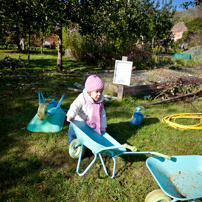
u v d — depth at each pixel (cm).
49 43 2116
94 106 282
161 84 620
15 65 937
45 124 369
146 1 1265
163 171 234
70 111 268
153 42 1259
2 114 429
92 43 1180
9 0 675
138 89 598
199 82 675
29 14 711
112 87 602
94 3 770
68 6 760
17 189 231
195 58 1725
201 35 3219
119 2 825
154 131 397
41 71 911
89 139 235
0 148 309
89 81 267
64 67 1052
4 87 623
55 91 617
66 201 223
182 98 620
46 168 272
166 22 1441
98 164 288
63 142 336
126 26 919
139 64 1058
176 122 449
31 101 513
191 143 362
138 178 267
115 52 1109
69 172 268
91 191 239
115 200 228
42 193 229
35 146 321
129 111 493
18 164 275
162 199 202
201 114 495
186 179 236
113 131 387
